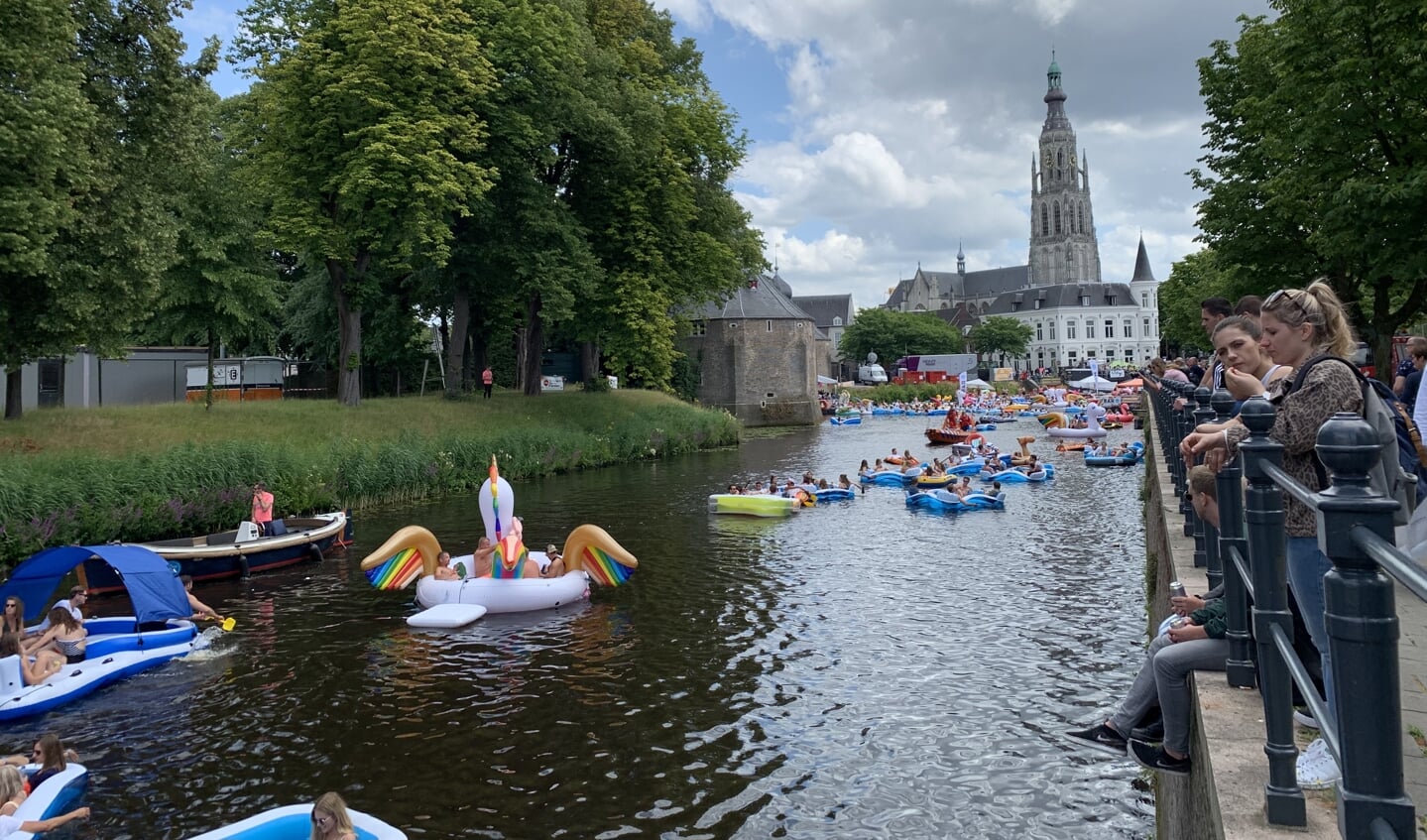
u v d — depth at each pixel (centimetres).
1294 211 2361
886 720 1095
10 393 2511
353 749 1043
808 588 1761
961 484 2923
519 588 1638
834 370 14325
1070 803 888
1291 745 342
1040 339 15288
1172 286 7719
